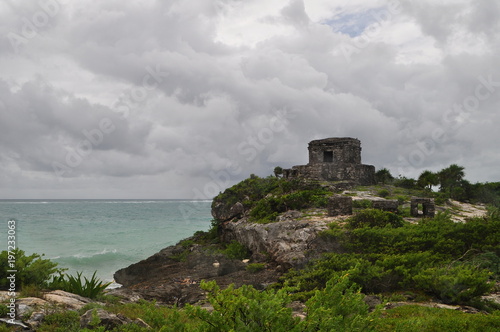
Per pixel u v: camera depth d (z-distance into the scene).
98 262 43.19
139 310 13.22
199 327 7.17
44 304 11.44
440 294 16.52
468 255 21.45
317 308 7.38
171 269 35.09
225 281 26.66
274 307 7.13
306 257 25.89
